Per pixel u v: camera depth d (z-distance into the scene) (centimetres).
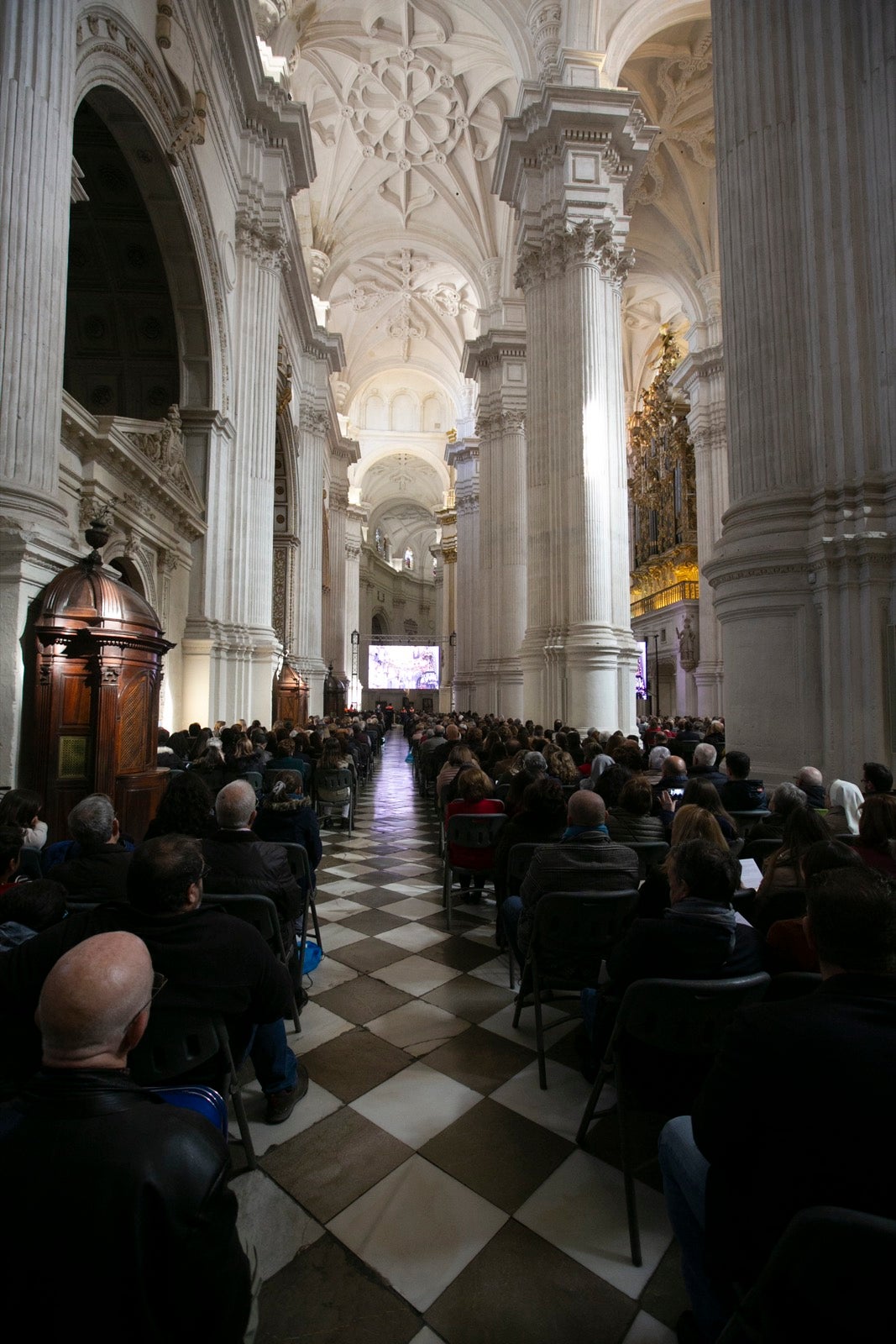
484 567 2023
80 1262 82
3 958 169
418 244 2289
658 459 2364
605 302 1130
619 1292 163
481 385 2081
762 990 178
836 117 530
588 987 271
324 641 2811
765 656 538
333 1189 198
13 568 426
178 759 650
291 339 1712
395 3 1572
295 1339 149
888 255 495
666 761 457
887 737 476
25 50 457
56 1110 90
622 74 1552
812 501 530
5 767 421
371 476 4191
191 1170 90
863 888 119
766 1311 88
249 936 186
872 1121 99
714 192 1820
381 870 589
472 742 976
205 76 952
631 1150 217
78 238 945
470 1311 157
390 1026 300
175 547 939
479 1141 221
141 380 1055
